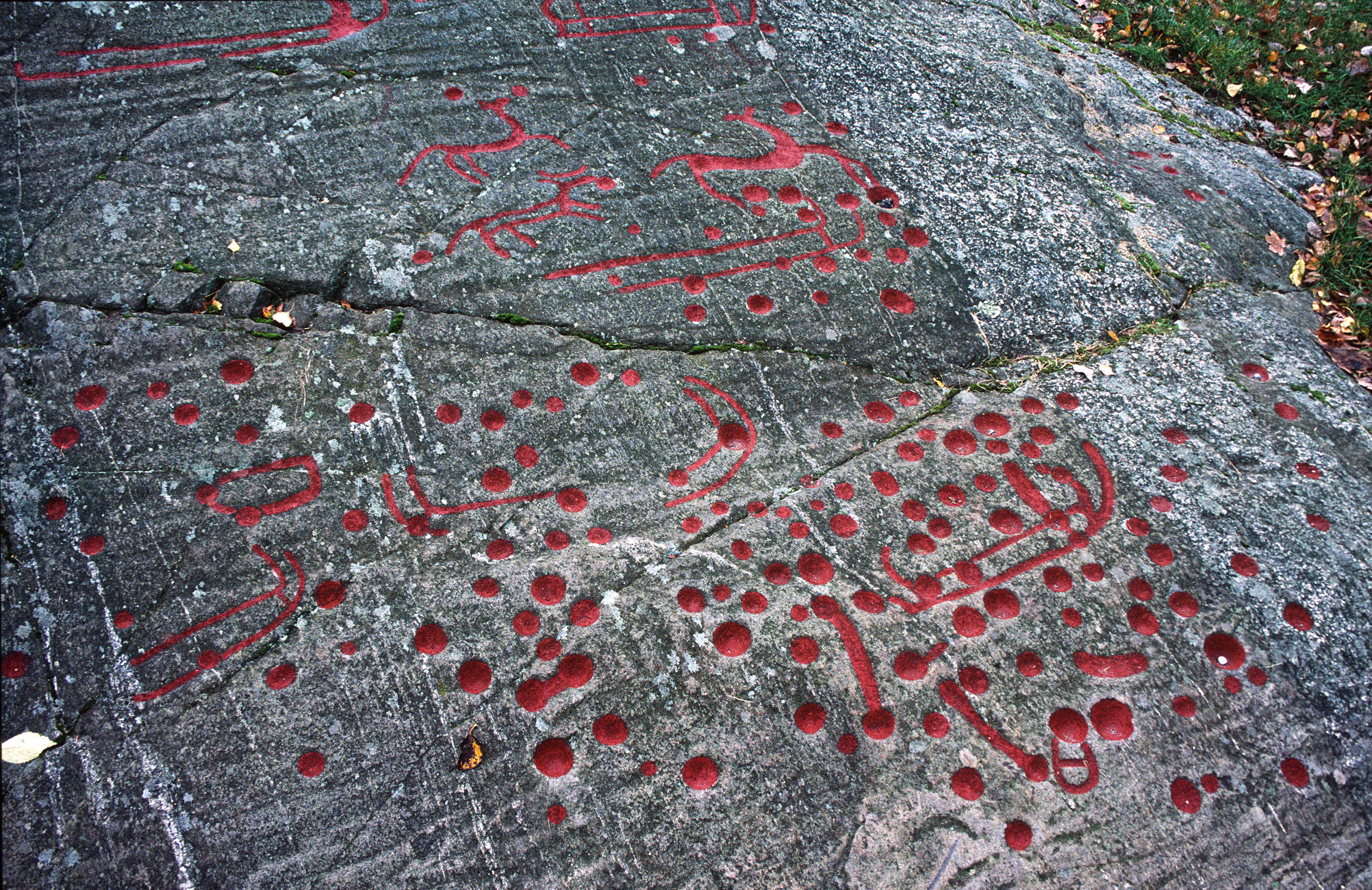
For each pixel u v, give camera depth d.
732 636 1.53
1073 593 1.65
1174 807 1.47
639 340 1.87
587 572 1.58
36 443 1.52
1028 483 1.78
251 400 1.63
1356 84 3.60
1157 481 1.82
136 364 1.62
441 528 1.58
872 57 2.56
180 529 1.50
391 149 2.00
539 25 2.32
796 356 1.91
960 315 2.05
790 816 1.40
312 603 1.48
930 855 1.40
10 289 1.65
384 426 1.66
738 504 1.69
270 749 1.36
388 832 1.34
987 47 2.79
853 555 1.65
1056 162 2.46
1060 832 1.43
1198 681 1.57
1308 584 1.69
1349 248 2.62
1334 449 1.93
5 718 1.32
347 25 2.16
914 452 1.81
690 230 2.04
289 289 1.78
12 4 1.92
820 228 2.12
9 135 1.82
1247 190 2.72
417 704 1.42
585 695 1.46
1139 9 3.68
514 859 1.34
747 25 2.51
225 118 1.94
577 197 2.04
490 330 1.81
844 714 1.49
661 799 1.39
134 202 1.79
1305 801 1.50
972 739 1.49
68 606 1.41
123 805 1.30
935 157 2.35
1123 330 2.14
